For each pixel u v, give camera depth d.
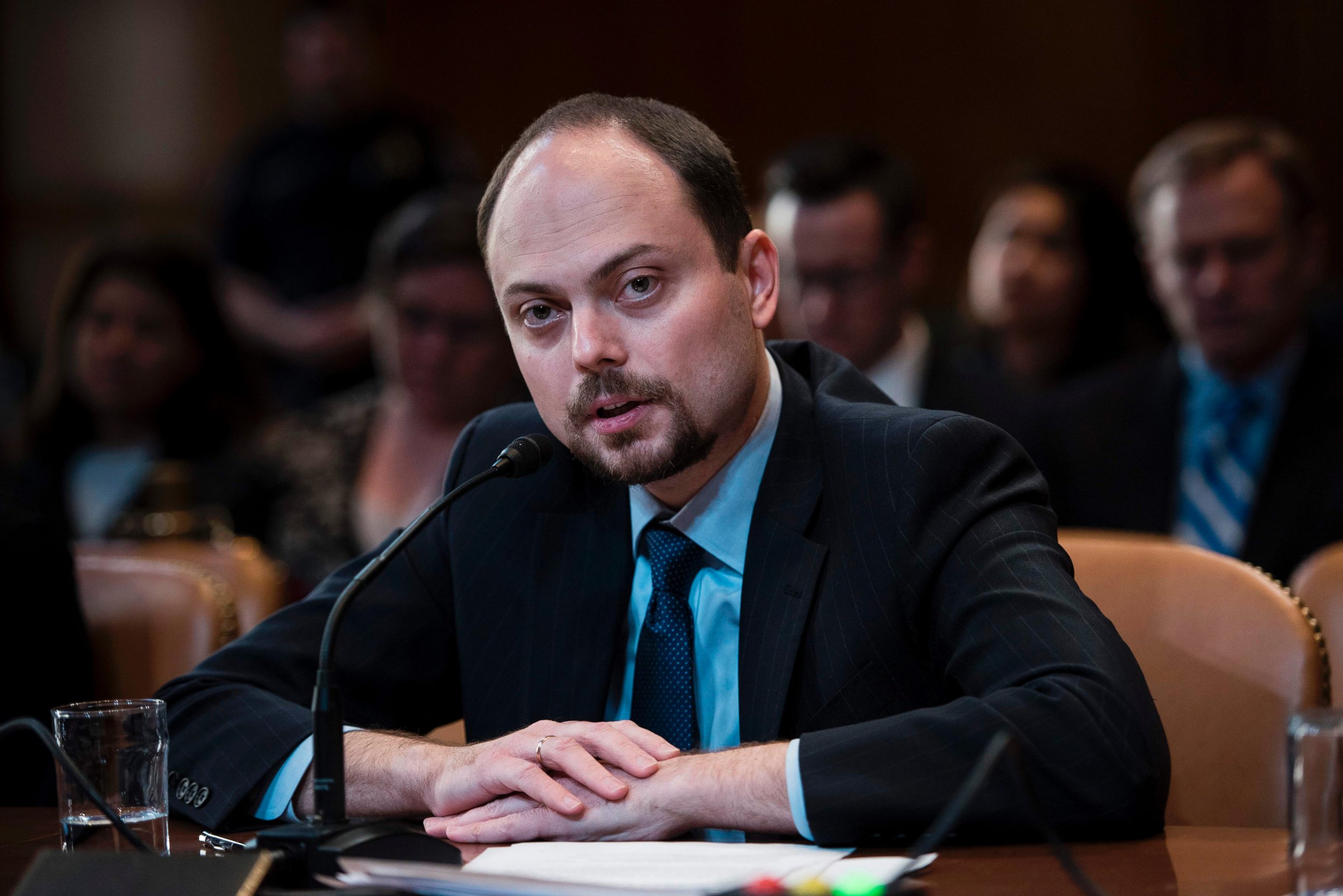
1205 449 9.47
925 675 4.39
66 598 6.19
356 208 14.89
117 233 11.32
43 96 21.09
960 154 19.98
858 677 4.38
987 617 4.12
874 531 4.46
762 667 4.45
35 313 21.08
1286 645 4.95
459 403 10.37
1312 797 2.98
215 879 3.09
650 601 4.76
